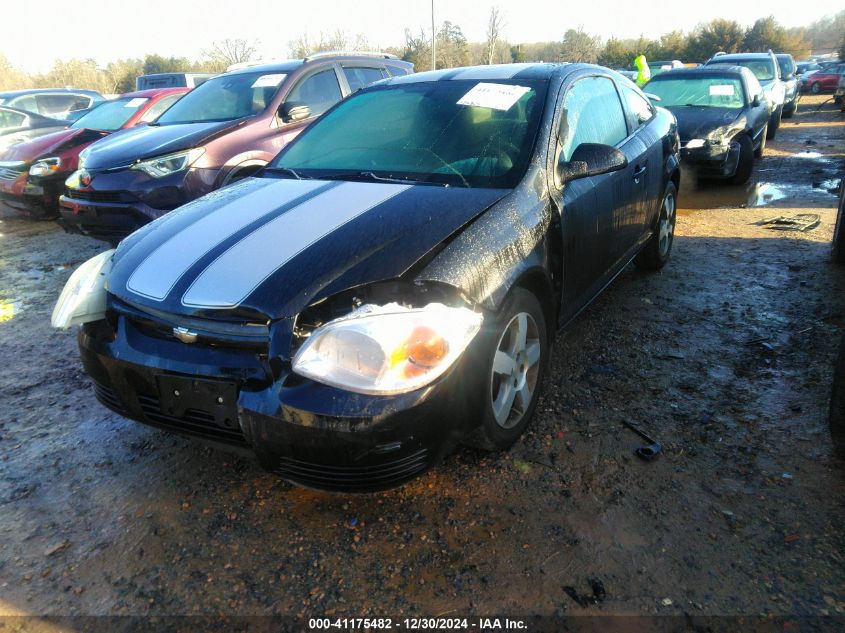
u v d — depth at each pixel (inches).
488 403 93.5
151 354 87.0
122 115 336.5
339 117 139.4
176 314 84.4
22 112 400.5
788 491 95.9
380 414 75.8
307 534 90.8
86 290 96.0
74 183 206.5
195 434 87.8
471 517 92.7
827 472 99.7
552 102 121.6
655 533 88.7
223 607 79.4
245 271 85.2
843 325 150.5
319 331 77.5
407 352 77.3
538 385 111.8
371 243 88.2
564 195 115.3
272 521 93.7
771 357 138.1
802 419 114.0
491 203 100.3
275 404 77.6
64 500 100.0
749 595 78.2
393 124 128.5
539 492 97.4
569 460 104.9
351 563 85.4
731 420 115.0
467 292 87.7
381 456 77.8
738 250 216.2
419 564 84.9
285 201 105.0
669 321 159.6
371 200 101.7
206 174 205.0
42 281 218.4
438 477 101.5
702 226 251.6
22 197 301.3
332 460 77.8
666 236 195.0
